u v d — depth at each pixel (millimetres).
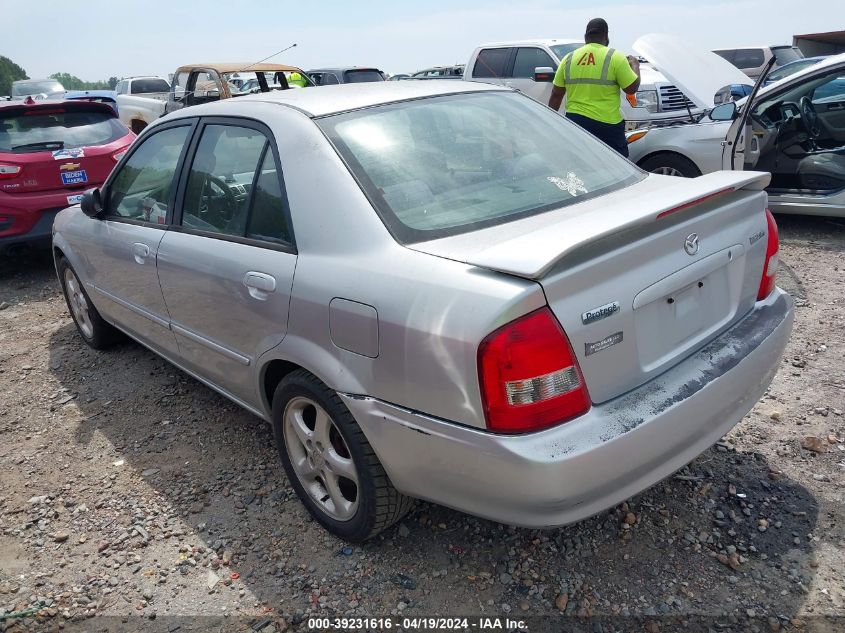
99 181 6777
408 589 2467
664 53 6812
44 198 6449
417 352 2088
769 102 6211
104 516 3025
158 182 3553
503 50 11141
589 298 2018
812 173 6074
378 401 2264
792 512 2676
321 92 3074
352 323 2281
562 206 2537
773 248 2756
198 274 3039
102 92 16531
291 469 2871
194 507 3031
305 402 2662
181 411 3902
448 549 2639
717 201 2486
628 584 2408
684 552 2529
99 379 4414
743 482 2865
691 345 2371
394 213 2391
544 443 1954
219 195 3059
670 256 2242
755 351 2461
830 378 3625
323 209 2496
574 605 2340
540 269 1865
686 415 2182
